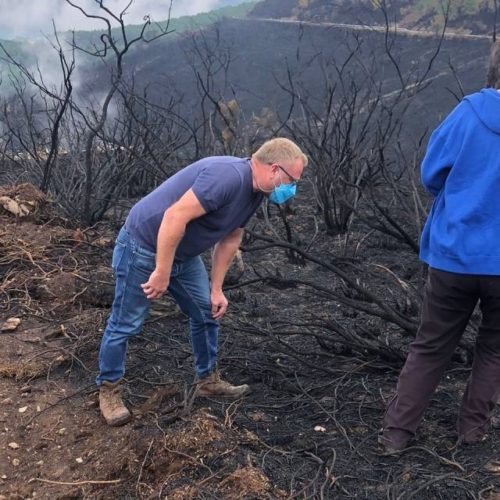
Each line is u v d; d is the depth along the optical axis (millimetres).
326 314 4551
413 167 5668
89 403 3293
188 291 3023
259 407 3295
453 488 2658
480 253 2564
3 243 5184
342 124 8383
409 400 2857
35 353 3795
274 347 3887
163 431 2889
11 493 2773
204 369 3258
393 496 2564
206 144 7398
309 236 6387
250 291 5000
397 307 4367
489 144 2562
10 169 8352
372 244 6082
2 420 3197
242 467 2711
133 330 3012
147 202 2816
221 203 2662
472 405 2904
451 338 2799
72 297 4477
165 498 2582
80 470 2867
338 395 3428
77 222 6027
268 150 2650
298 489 2631
